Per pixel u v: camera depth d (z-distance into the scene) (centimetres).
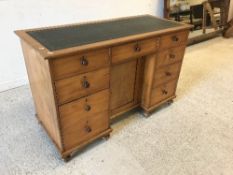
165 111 195
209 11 367
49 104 127
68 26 150
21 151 146
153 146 155
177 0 310
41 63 114
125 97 174
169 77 184
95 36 133
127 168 138
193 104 206
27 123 172
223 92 228
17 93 212
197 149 154
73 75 116
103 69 129
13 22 196
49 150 148
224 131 173
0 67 206
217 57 317
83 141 144
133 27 157
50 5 209
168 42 162
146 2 285
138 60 163
